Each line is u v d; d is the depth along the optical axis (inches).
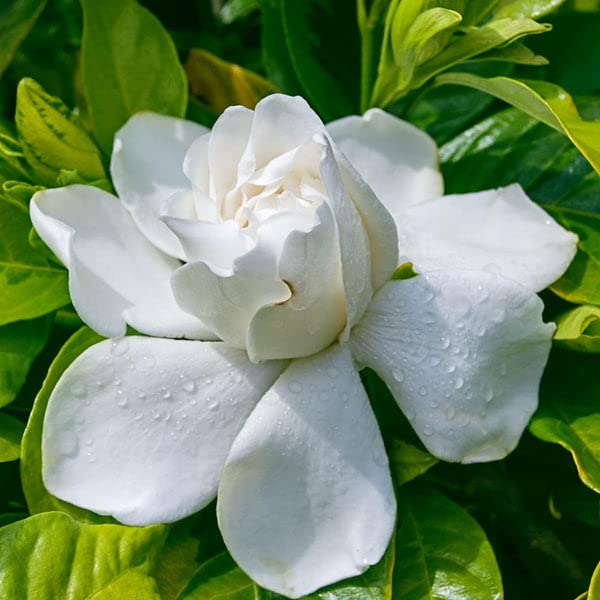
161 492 14.1
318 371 14.3
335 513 14.1
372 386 14.8
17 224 15.5
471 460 14.4
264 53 17.2
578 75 17.1
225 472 14.0
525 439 15.5
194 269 13.9
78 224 14.9
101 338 14.9
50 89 18.6
